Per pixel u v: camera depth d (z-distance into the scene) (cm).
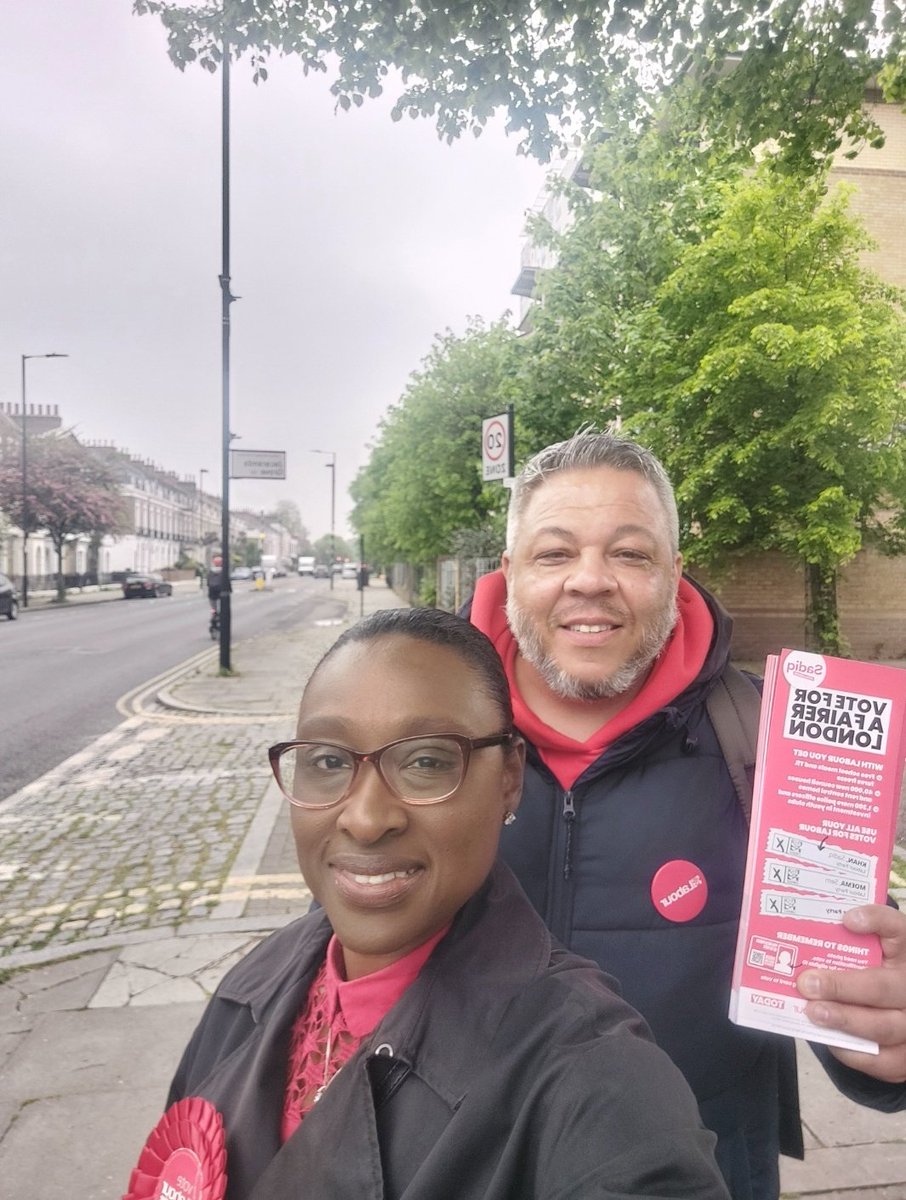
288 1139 80
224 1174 84
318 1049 91
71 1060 301
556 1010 81
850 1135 256
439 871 86
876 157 1402
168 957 385
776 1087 134
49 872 509
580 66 507
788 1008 98
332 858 88
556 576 136
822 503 940
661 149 828
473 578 1761
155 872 505
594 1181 68
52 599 4122
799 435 942
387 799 85
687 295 959
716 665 136
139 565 7812
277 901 452
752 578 1435
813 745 102
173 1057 303
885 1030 93
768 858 101
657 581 135
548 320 1043
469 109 525
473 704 90
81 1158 249
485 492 1517
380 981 87
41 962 385
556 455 142
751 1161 128
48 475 3809
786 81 534
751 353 888
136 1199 90
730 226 932
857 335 866
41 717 1039
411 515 2150
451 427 1888
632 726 131
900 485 979
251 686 1262
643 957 126
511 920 91
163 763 791
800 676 103
